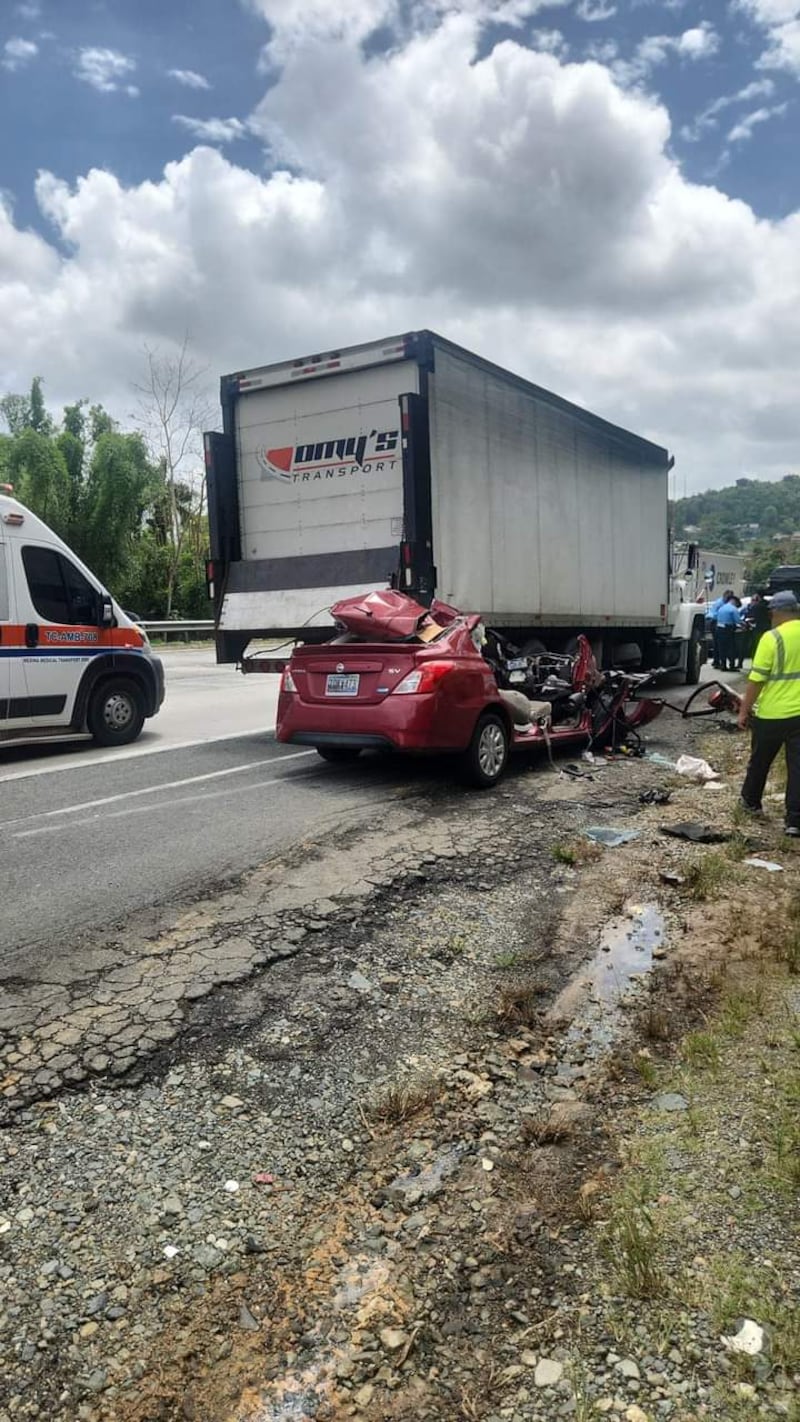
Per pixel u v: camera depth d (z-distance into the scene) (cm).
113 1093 312
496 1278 238
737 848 598
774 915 489
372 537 916
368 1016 373
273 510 984
